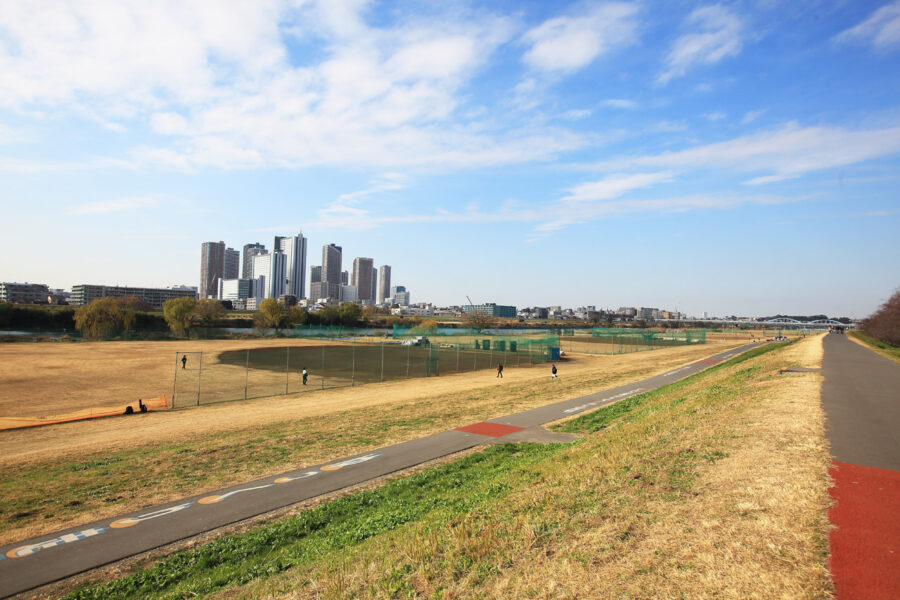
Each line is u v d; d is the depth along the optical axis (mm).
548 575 5652
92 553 10164
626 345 95688
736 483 7605
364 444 19188
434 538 7414
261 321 118500
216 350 67500
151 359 56375
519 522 7309
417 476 14305
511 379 45219
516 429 21156
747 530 5969
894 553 5230
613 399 28734
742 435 10500
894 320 62625
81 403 32250
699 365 49375
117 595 8422
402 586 6148
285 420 25484
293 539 10461
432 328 96812
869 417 12430
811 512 6336
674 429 12320
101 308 94812
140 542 10672
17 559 9906
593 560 5801
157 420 26719
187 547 10430
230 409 30078
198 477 15422
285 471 15859
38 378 41562
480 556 6496
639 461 9555
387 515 10867
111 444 20812
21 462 18000
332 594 6328
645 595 4941
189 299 107250
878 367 26516
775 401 14891
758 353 52781
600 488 8289
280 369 50094
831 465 8250
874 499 6762
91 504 13062
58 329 103875
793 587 4707
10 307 98312
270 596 7016
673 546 5816
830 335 110688
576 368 57219
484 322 155875
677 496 7367
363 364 55844
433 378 46312
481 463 15688
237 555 9727
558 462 12484
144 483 14891
